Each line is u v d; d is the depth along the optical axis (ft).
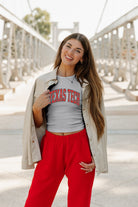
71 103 6.25
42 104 6.08
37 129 6.52
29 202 6.20
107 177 11.87
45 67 127.13
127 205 9.46
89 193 6.21
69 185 6.24
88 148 6.28
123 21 49.01
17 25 52.01
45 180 6.20
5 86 42.70
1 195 10.13
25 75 71.87
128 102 35.17
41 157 6.32
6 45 44.57
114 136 19.20
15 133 19.85
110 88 51.60
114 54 61.36
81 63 6.62
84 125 6.43
